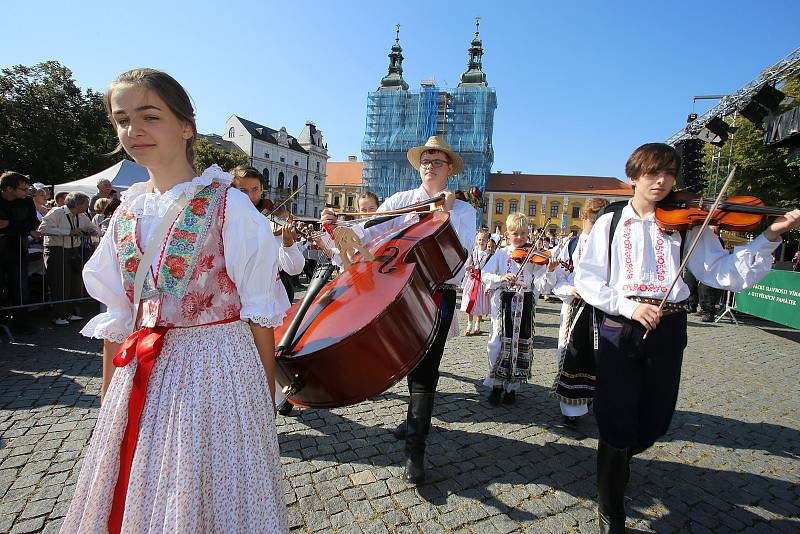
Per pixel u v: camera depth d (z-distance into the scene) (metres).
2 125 25.02
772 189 15.02
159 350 1.25
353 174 76.56
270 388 1.43
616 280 2.19
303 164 72.69
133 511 1.18
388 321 1.93
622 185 59.88
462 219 2.91
